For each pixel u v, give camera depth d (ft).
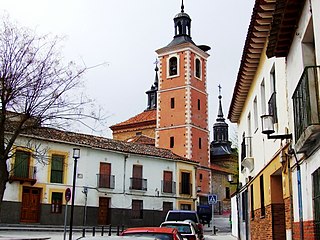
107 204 133.18
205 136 211.41
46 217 116.26
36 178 114.93
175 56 213.25
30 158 113.50
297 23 32.04
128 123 236.02
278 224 45.03
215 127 278.26
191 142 201.67
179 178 156.66
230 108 76.13
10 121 68.49
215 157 263.70
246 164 62.13
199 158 204.85
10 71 61.52
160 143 208.23
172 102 209.56
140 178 143.23
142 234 32.45
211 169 232.32
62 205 120.37
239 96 66.33
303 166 31.40
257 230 56.39
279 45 35.63
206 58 223.10
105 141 143.33
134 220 138.92
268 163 46.26
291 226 35.37
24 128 63.57
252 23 41.16
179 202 154.71
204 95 215.92
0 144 60.85
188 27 220.23
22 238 82.94
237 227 96.37
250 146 60.90
